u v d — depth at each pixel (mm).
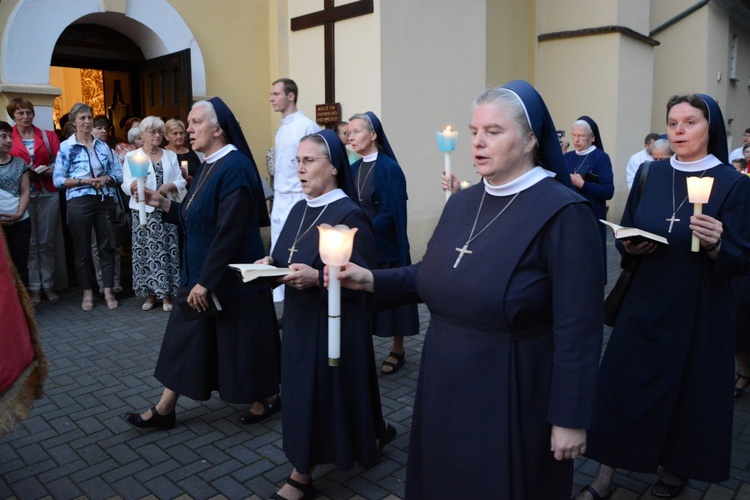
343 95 7512
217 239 3268
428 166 7734
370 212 4594
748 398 4203
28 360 2666
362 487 3068
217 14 7863
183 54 7082
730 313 2852
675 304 2809
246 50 8188
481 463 1853
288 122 5953
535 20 11125
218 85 7957
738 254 2666
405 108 7379
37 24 6402
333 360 2012
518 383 1834
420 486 2090
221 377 3508
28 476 3186
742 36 16297
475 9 8148
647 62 11641
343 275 2053
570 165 5934
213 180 3352
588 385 1741
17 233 5801
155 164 6035
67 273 7246
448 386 1912
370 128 4555
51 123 6594
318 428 2838
